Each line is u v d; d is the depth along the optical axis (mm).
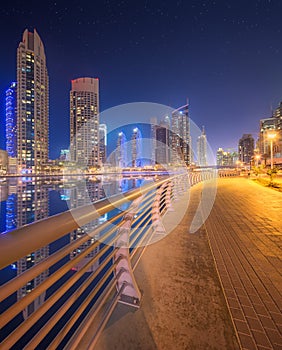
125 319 1738
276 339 1527
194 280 2307
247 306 1880
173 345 1496
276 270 2531
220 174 29453
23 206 61094
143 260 2791
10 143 155375
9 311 750
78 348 1461
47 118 161500
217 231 4086
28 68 142875
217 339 1539
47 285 973
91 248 1451
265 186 13094
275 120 153375
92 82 198625
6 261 694
